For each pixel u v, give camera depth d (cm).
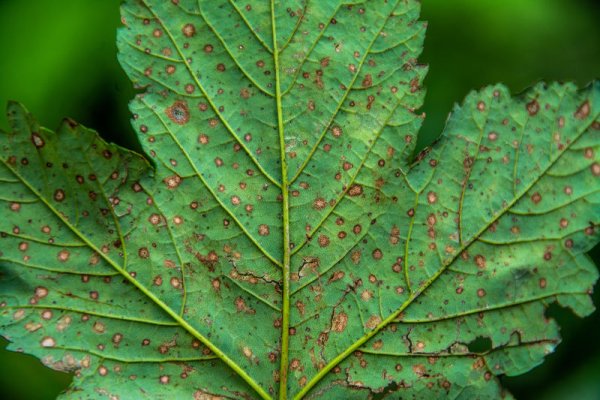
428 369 35
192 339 35
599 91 35
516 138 35
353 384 35
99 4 46
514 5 48
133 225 35
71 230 34
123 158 35
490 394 35
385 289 35
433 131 47
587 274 35
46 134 34
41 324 34
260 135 35
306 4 35
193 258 35
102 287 35
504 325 35
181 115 35
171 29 35
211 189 35
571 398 46
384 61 35
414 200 35
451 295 35
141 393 35
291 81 35
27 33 46
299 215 35
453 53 48
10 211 34
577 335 47
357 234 35
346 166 35
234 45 35
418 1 35
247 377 35
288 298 35
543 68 48
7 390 45
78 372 34
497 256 35
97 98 45
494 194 35
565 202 35
